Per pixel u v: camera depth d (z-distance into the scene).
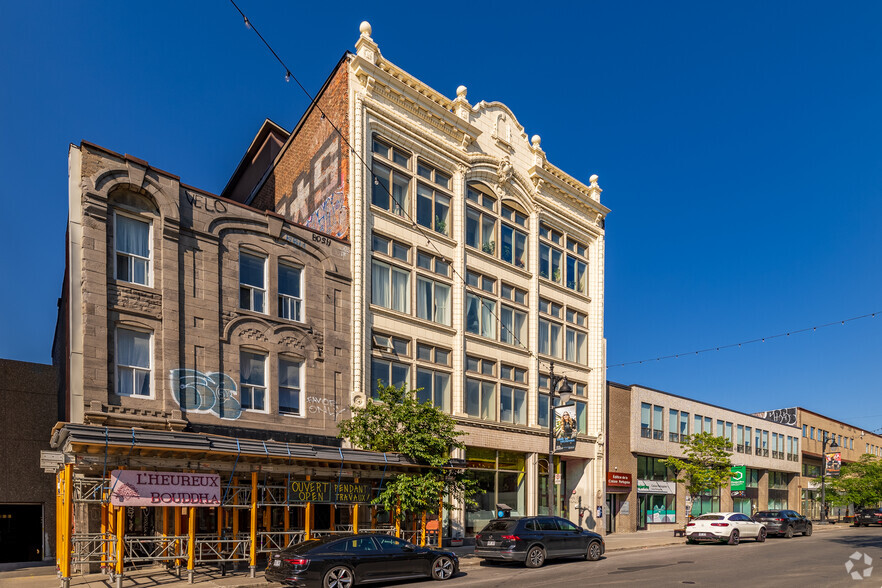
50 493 19.86
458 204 27.59
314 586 13.44
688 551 23.78
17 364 19.83
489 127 29.92
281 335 20.50
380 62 25.08
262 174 33.03
